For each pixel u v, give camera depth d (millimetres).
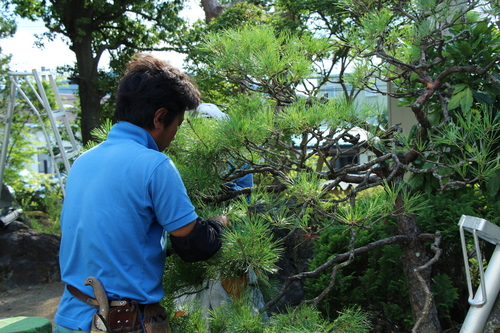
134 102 1599
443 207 2857
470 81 2270
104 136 2387
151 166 1517
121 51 11109
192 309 2279
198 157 2293
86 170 1582
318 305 2889
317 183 1941
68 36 10477
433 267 2869
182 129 2279
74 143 6836
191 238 1560
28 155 11242
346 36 2283
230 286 2170
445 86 2281
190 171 2180
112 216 1480
